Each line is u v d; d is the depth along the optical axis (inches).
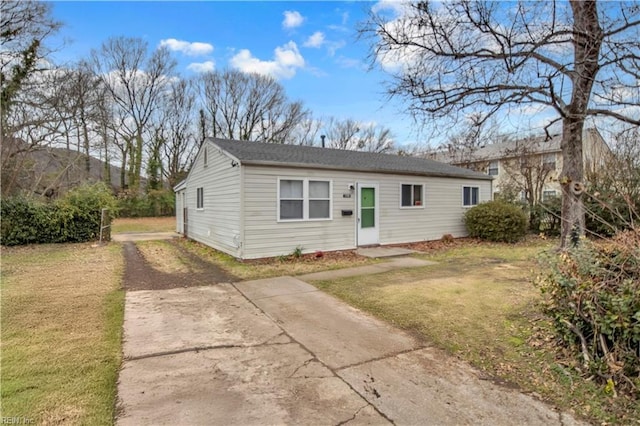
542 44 200.1
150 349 139.3
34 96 604.4
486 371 122.5
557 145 720.3
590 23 206.7
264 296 221.9
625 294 111.9
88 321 170.4
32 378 113.8
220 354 135.6
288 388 110.3
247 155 370.3
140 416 94.8
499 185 810.8
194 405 100.3
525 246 455.2
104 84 1026.7
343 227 417.7
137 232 697.6
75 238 500.1
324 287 245.1
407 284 252.1
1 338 147.5
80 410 96.7
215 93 1327.5
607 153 484.7
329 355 135.5
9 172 589.0
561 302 130.2
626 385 106.8
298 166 376.8
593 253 129.6
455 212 537.3
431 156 944.3
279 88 1406.3
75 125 678.5
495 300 209.2
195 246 469.1
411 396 106.0
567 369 120.2
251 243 354.9
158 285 249.4
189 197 573.9
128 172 1194.6
